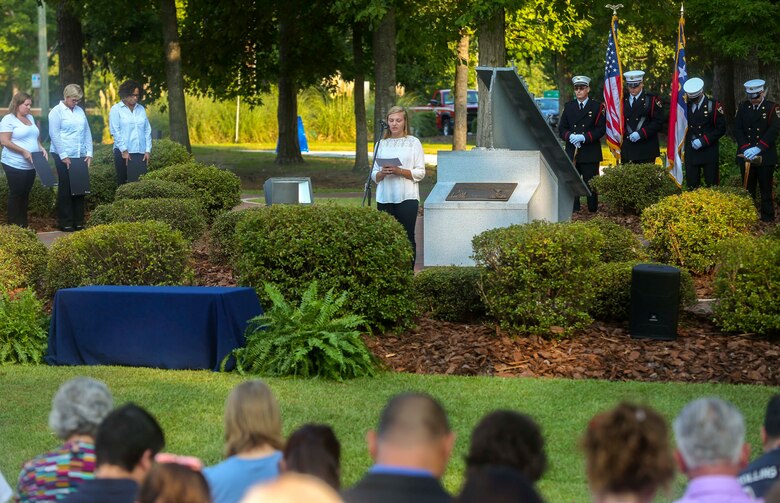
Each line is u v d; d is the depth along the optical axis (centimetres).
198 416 928
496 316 1209
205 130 5950
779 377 1045
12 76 8619
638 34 4675
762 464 520
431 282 1295
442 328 1245
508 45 4059
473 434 459
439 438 441
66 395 566
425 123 6316
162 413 936
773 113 2055
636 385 1019
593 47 5056
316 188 3195
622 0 2767
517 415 459
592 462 406
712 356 1109
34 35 8219
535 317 1159
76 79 3531
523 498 372
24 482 566
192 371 1087
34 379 1059
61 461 561
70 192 2030
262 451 541
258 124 6022
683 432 445
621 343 1160
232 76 3997
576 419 910
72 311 1123
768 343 1145
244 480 527
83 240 1305
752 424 891
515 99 1599
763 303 1158
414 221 1444
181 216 1712
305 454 489
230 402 547
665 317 1165
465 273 1288
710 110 2122
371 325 1226
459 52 3734
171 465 432
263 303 1214
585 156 2220
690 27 2819
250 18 3812
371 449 499
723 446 435
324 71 3931
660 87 5303
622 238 1412
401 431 438
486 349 1141
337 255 1204
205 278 1529
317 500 284
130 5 3550
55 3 3488
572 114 2230
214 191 1969
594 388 1009
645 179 2116
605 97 2256
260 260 1219
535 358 1120
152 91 3972
